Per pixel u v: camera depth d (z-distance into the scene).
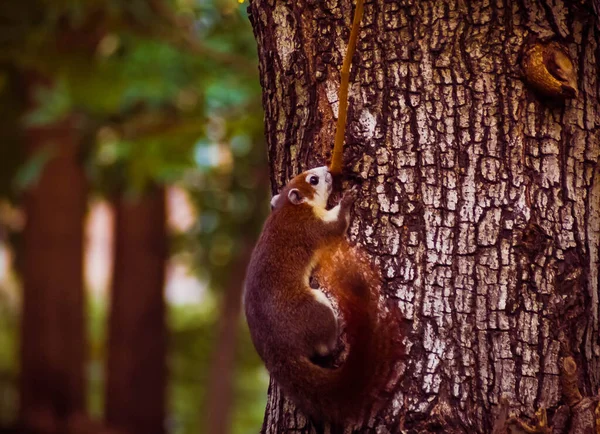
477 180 7.39
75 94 18.66
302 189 8.05
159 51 18.00
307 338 7.80
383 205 7.52
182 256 30.78
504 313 7.22
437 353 7.21
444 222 7.37
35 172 20.56
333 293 7.81
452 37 7.54
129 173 19.45
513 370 7.18
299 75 8.08
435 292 7.29
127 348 28.62
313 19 8.03
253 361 32.16
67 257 27.83
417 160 7.48
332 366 7.70
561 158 7.52
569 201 7.48
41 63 18.88
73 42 18.91
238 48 18.08
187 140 18.44
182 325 34.53
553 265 7.35
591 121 7.67
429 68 7.54
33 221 27.80
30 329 27.78
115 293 28.97
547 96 7.51
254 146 21.05
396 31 7.63
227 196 23.41
